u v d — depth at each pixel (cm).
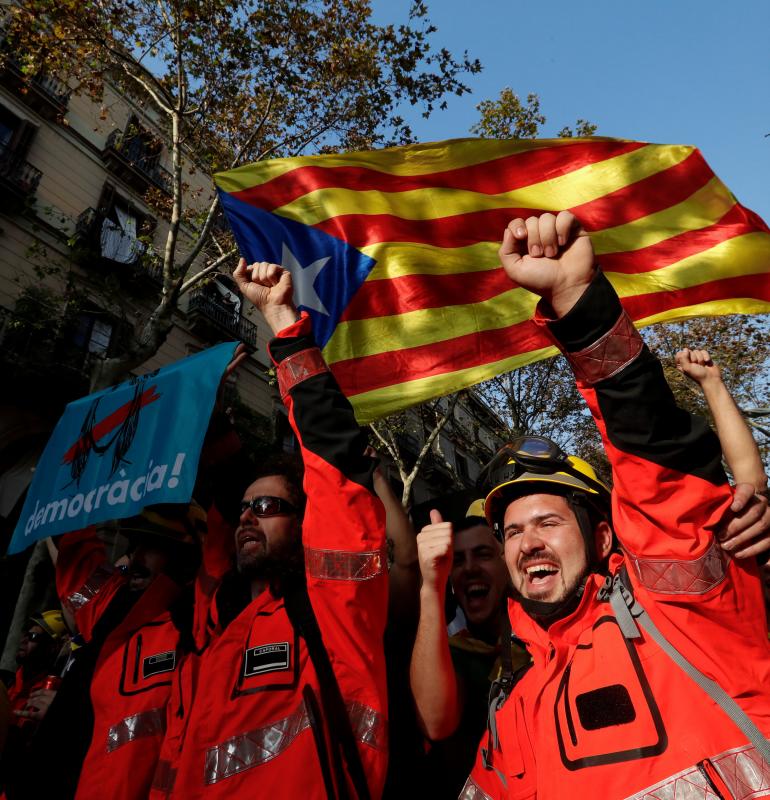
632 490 124
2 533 1187
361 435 170
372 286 272
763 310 267
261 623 185
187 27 865
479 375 255
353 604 157
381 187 295
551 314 132
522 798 136
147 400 242
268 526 204
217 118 973
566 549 153
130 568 281
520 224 135
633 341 122
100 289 1204
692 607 121
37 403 1201
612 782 113
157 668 215
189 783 160
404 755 192
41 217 1289
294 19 884
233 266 1163
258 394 1631
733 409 189
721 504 123
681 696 118
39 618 390
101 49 929
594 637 136
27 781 223
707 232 285
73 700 229
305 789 150
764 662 119
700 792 106
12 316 1136
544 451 167
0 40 1181
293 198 288
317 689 163
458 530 248
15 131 1305
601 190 296
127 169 1457
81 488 242
